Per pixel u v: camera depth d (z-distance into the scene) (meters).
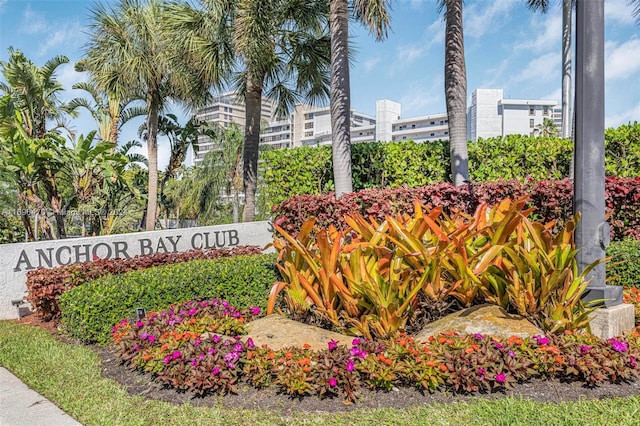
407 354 3.51
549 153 8.94
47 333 5.95
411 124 92.50
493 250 4.20
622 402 3.19
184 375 3.60
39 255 7.69
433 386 3.33
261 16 9.95
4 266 7.38
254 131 12.84
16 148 11.56
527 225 4.12
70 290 5.66
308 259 4.62
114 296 5.14
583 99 4.32
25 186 12.49
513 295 4.15
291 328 4.33
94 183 14.84
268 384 3.52
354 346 3.67
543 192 6.65
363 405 3.29
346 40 8.92
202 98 13.33
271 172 10.38
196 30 11.22
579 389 3.40
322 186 10.15
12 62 14.48
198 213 25.36
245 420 3.15
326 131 87.69
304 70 12.90
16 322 6.86
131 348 4.13
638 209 6.31
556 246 4.23
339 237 4.53
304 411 3.24
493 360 3.42
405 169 9.58
